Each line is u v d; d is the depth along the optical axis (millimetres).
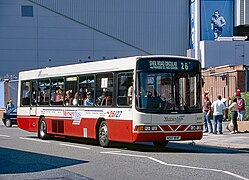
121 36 66938
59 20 65562
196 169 13352
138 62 17938
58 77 23516
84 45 66062
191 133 18234
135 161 15312
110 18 66688
